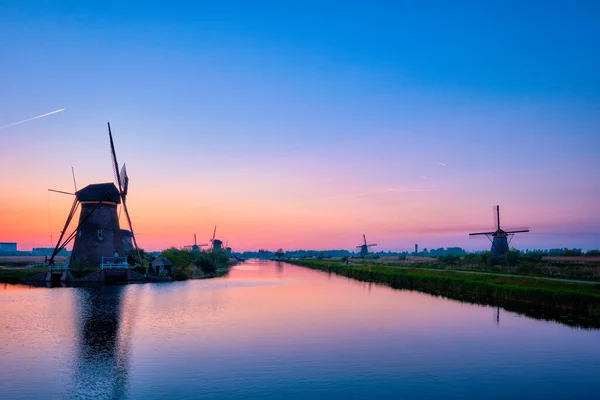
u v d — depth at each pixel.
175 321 35.12
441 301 49.44
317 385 20.12
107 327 32.41
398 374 21.88
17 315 37.44
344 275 104.50
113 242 79.69
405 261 157.12
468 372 22.33
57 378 20.80
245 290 62.28
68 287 64.31
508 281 57.16
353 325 34.12
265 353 25.36
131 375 21.28
